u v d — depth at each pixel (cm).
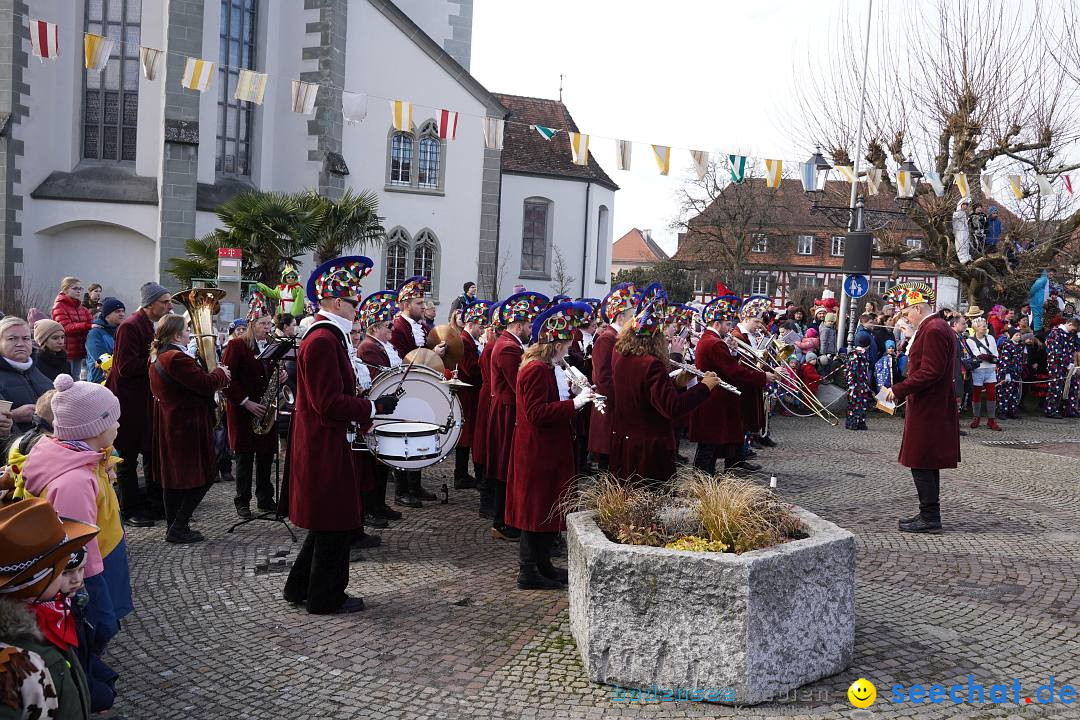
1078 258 2028
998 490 937
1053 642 495
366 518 750
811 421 1529
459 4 3409
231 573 620
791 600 420
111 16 2370
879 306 2133
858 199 1806
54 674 282
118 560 411
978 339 1485
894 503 866
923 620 528
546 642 492
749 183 4222
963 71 1741
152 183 2377
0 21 2241
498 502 716
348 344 541
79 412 377
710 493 466
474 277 2841
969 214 1809
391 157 2714
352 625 521
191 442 682
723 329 880
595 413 845
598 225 3603
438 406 691
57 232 2388
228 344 784
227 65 2450
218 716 410
